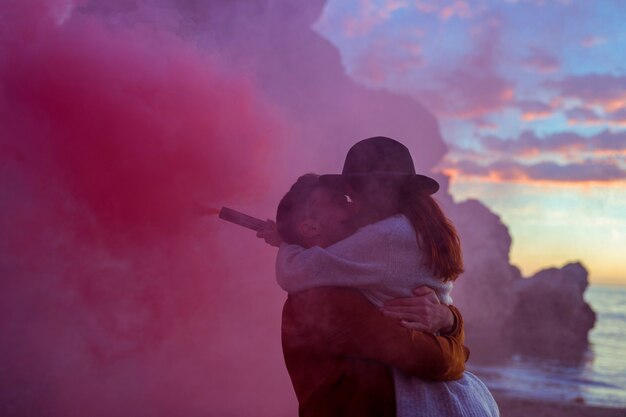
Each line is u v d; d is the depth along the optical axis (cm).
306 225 203
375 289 192
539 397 666
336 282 189
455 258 200
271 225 213
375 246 192
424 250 196
